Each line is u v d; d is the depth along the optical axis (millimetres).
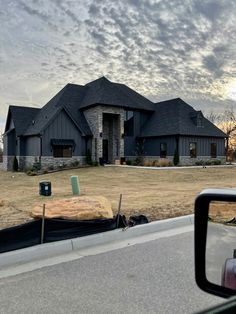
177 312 3783
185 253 5883
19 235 5898
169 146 30594
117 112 31250
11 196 13969
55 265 5402
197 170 25797
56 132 28922
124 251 6082
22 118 33625
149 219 8445
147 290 4371
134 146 33344
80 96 33438
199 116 31750
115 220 7234
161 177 22094
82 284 4602
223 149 33656
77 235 6602
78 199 8703
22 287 4527
